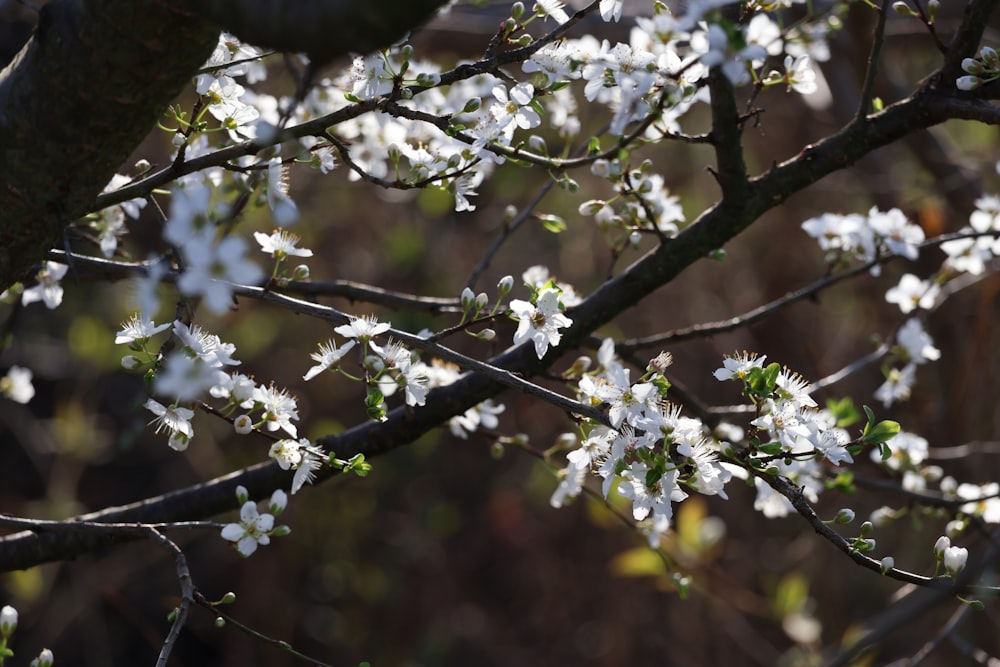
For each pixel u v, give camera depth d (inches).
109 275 95.6
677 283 257.3
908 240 104.3
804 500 67.5
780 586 192.7
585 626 249.6
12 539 90.3
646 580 245.6
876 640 107.8
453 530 260.8
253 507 74.0
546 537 258.7
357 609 254.4
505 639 253.0
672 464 66.6
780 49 95.1
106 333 211.3
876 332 215.0
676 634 237.9
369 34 47.6
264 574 243.3
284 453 74.4
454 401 92.5
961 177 163.5
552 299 74.3
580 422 75.9
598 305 95.0
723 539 235.0
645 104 76.4
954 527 103.3
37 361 229.0
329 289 104.1
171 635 67.5
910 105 90.1
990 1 84.0
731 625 219.8
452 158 75.5
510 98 76.7
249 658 240.7
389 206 250.4
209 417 233.0
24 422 232.7
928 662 178.5
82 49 58.6
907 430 195.3
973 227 111.5
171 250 70.0
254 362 240.5
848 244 106.5
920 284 113.9
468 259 255.1
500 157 78.0
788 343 240.8
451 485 268.5
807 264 241.8
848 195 237.8
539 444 253.8
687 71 74.9
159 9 56.1
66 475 227.1
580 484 100.0
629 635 239.8
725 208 92.8
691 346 253.4
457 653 252.7
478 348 239.3
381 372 72.7
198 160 72.4
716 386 251.1
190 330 69.9
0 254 68.2
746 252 252.5
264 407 74.0
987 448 131.0
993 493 106.3
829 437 68.7
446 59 207.2
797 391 70.2
